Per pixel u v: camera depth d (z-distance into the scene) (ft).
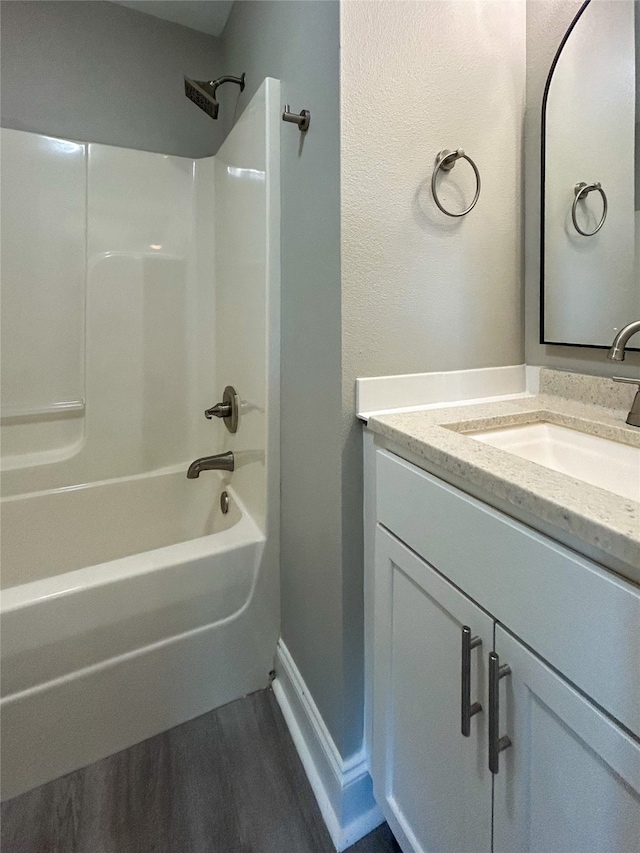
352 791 3.27
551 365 3.61
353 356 3.06
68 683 3.62
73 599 3.55
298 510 3.92
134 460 6.13
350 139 2.88
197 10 5.79
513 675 1.94
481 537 2.07
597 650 1.56
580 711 1.64
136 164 5.80
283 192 3.86
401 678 2.81
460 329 3.49
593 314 3.22
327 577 3.39
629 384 2.94
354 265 2.99
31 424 5.64
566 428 3.03
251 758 3.85
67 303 5.63
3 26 5.19
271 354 4.15
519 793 1.96
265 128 3.90
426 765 2.62
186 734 4.07
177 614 4.03
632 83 2.90
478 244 3.51
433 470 2.44
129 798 3.51
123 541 5.76
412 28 3.06
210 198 6.18
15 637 3.37
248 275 4.57
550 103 3.41
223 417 5.48
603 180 3.09
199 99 4.85
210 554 4.12
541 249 3.55
